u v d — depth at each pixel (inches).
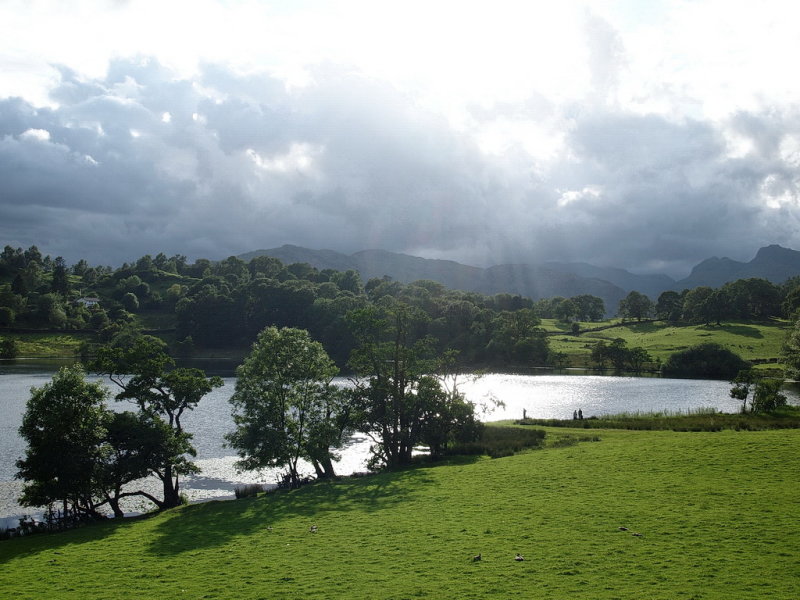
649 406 4015.8
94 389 1616.6
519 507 1309.1
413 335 7623.0
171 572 1031.6
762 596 784.9
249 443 1956.2
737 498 1250.6
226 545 1188.5
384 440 2272.4
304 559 1056.8
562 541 1059.9
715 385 5398.6
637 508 1230.9
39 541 1358.3
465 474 1738.4
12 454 2623.0
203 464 2522.1
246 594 896.9
